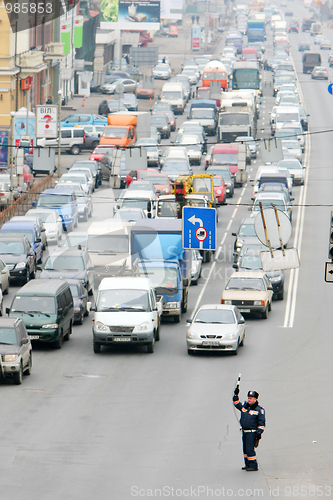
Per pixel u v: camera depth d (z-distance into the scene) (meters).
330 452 58.47
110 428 63.09
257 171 187.38
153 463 55.53
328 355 87.31
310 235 149.00
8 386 74.94
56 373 79.69
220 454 57.66
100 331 87.00
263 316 103.88
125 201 147.12
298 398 72.19
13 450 57.62
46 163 136.38
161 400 71.00
